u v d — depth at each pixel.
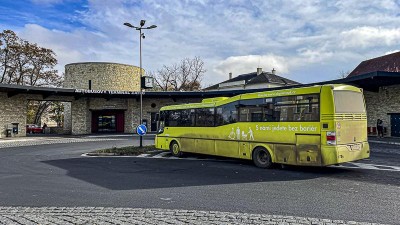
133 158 15.35
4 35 43.31
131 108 37.06
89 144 23.02
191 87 55.44
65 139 27.78
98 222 5.48
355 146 10.38
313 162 10.16
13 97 30.75
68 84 40.12
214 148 13.88
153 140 26.14
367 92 27.08
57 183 9.06
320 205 6.52
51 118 62.31
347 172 10.53
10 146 21.77
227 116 13.34
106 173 10.82
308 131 10.35
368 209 6.20
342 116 10.08
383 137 24.52
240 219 5.62
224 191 7.91
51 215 5.89
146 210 6.22
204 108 14.57
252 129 12.16
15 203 6.87
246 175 10.21
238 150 12.74
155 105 37.12
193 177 9.92
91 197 7.38
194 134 14.95
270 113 11.55
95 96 35.09
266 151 11.59
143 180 9.46
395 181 8.92
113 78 39.59
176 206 6.55
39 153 17.53
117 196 7.46
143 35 20.56
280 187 8.33
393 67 29.94
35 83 47.62
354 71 35.19
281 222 5.44
